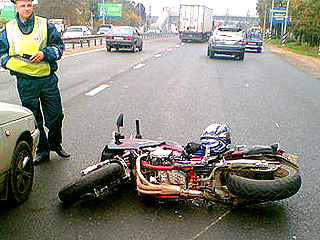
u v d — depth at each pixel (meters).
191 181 4.86
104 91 13.23
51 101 6.46
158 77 17.03
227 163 4.85
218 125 5.22
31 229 4.45
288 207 5.14
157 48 38.22
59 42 6.30
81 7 81.94
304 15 49.00
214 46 27.30
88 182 4.73
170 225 4.61
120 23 101.62
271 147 5.25
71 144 7.46
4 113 4.68
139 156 5.01
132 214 4.84
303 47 55.00
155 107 10.89
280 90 14.84
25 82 6.19
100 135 8.07
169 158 4.84
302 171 6.40
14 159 4.79
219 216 4.85
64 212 4.85
